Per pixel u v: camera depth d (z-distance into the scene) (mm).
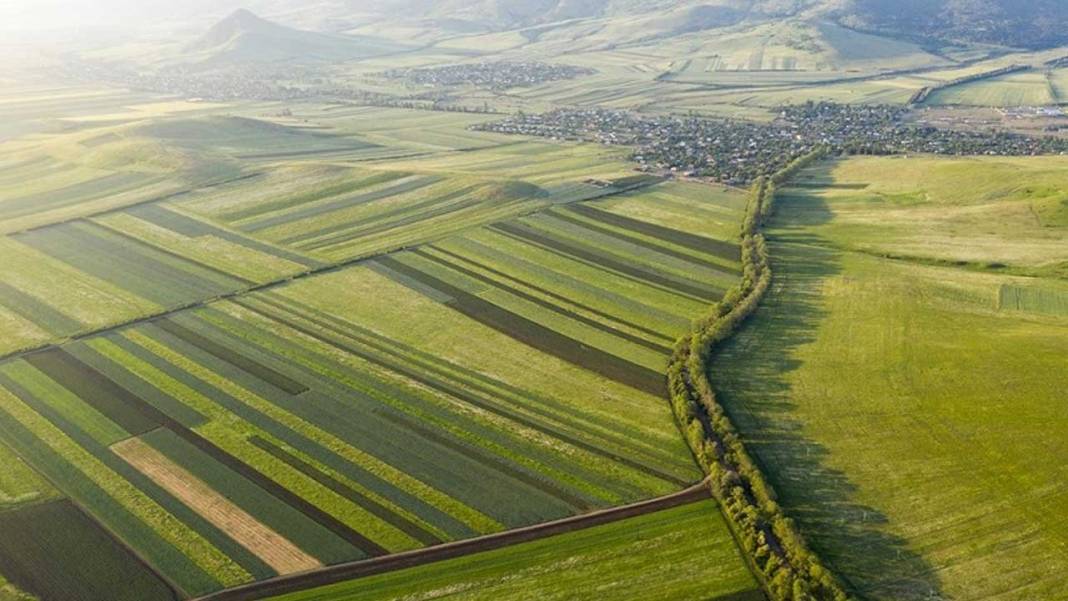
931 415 76250
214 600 55625
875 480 67438
